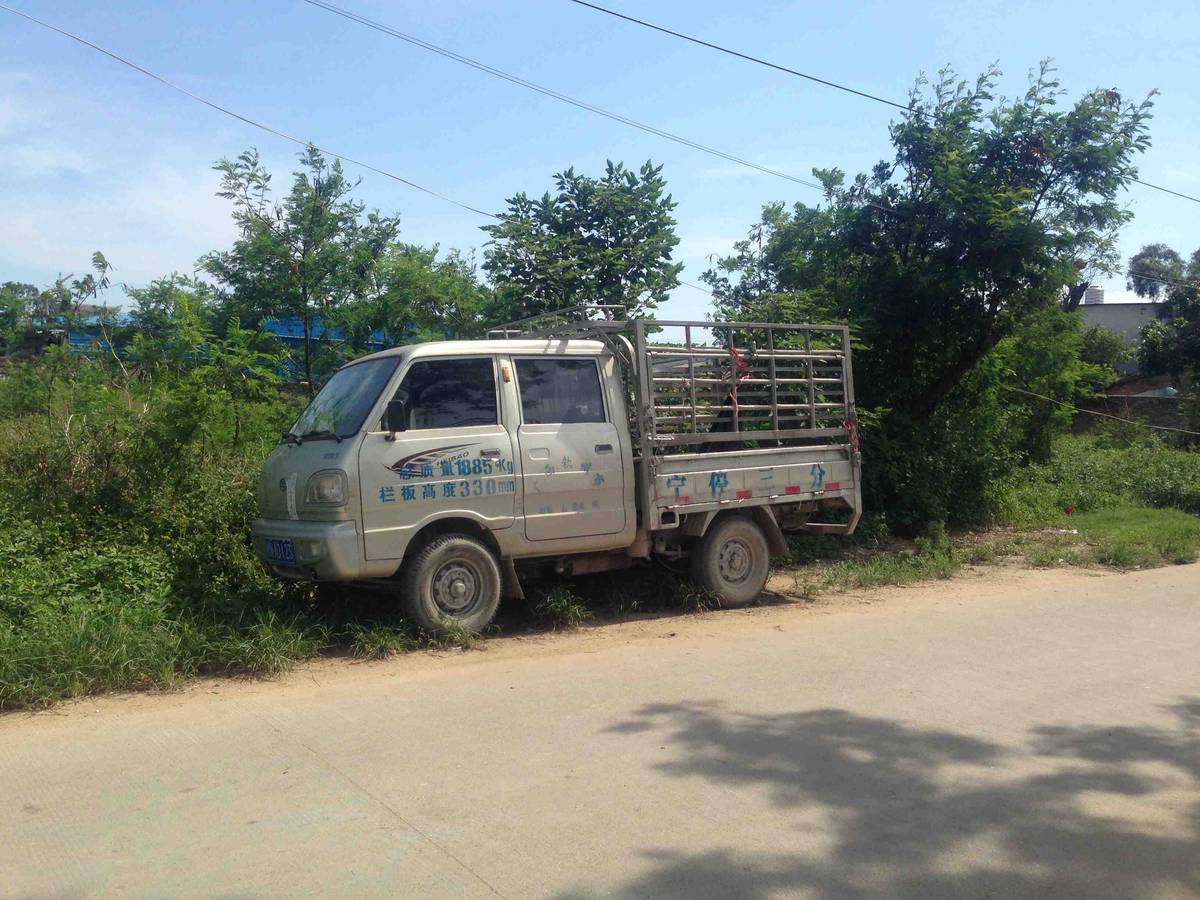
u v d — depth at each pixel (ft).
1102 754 17.37
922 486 46.01
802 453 31.55
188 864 12.69
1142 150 43.29
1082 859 13.29
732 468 29.66
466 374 25.76
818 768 16.37
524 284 40.73
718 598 30.17
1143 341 116.88
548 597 27.94
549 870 12.60
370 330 42.34
